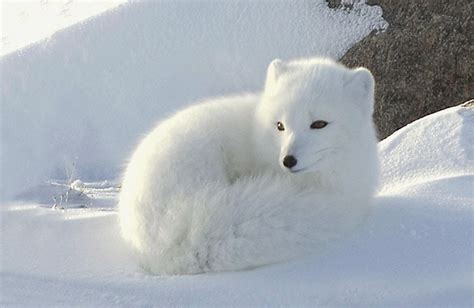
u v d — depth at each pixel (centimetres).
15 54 1958
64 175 1570
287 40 1980
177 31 2020
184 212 562
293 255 552
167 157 617
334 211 582
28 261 596
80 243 646
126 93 1886
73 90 1875
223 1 2070
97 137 1762
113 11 2073
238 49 1977
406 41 1853
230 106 702
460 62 1788
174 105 1872
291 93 615
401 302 477
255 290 503
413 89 1809
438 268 516
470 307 464
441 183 692
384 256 542
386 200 674
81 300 507
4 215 741
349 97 626
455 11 1847
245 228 543
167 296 506
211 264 549
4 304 504
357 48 1902
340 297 488
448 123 862
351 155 625
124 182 661
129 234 608
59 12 2455
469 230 567
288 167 583
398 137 894
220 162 644
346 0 2016
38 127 1745
